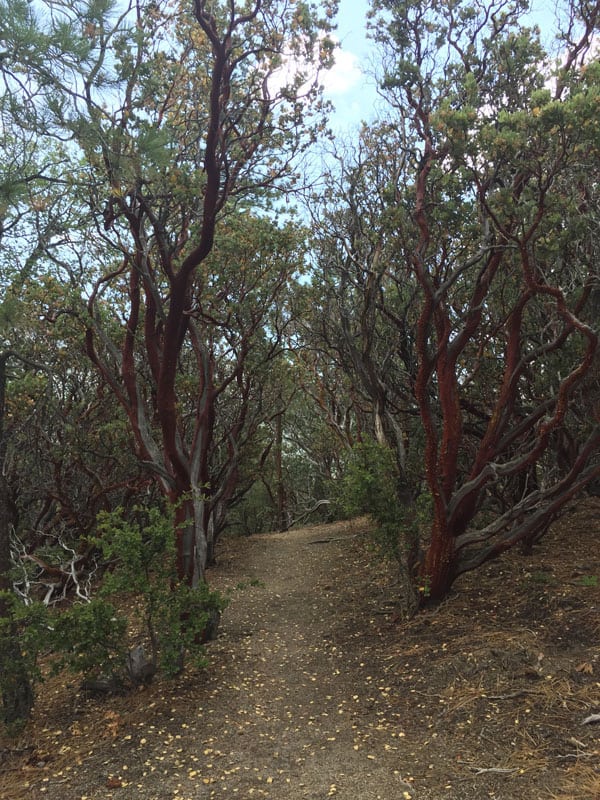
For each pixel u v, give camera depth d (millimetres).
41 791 4383
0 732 5594
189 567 7090
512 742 4426
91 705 5938
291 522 24453
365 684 5883
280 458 23188
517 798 3766
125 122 5938
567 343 7727
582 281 7074
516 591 7379
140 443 8000
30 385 9555
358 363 8609
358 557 12305
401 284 9023
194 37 7211
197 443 7516
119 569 5988
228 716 5398
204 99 7711
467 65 7398
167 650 5789
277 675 6406
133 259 7324
